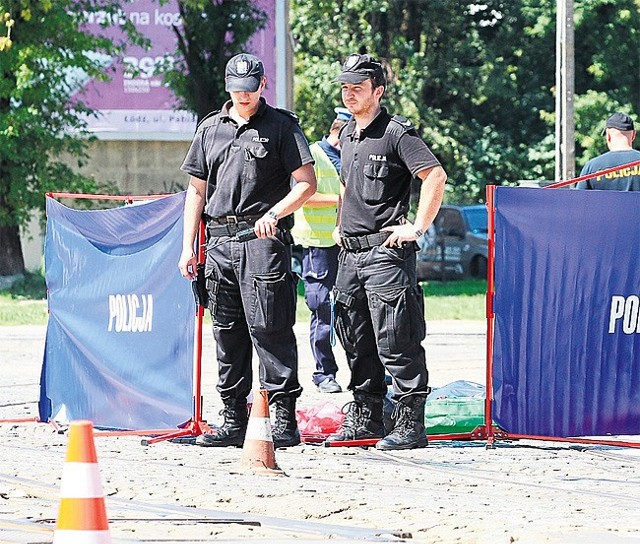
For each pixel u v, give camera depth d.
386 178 20.19
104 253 22.81
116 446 20.89
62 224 23.50
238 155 20.14
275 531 13.78
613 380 21.45
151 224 22.12
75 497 9.96
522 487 17.12
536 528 13.98
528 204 20.98
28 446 20.89
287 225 20.48
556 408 21.25
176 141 83.62
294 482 17.28
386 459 19.58
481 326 51.12
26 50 67.31
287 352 20.53
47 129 70.00
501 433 21.14
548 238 21.06
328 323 28.70
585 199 21.16
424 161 19.97
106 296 22.81
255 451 18.06
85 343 23.08
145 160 84.31
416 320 20.33
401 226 20.06
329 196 28.52
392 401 21.53
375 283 20.23
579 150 105.19
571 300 21.20
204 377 33.22
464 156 104.75
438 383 31.22
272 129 20.09
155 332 22.12
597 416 21.41
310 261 28.66
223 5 79.44
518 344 21.08
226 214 20.28
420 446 20.53
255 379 34.72
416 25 104.75
